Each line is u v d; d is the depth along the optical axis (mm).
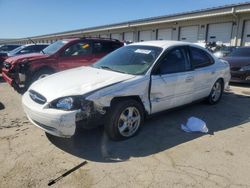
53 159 3656
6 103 6609
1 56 11570
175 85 4930
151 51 4980
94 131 4586
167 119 5320
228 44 21469
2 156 3721
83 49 8500
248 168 3496
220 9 20859
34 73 7562
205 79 5781
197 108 6172
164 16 25922
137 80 4316
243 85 9547
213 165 3551
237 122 5273
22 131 4625
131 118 4336
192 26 24484
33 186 3059
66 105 3701
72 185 3078
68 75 4605
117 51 5566
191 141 4301
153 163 3582
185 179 3215
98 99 3848
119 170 3402
